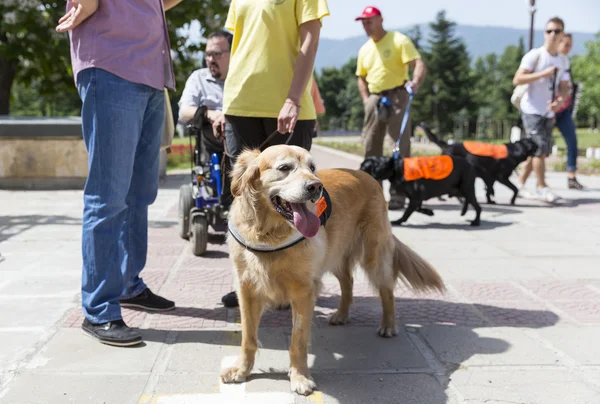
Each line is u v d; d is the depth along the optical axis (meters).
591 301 4.41
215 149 6.10
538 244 6.32
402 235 6.82
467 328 3.85
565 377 3.10
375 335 3.74
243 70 3.87
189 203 6.22
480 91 81.81
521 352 3.44
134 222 4.02
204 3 17.33
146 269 5.19
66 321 3.80
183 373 3.11
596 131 76.62
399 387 2.99
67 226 7.04
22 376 3.02
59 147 10.55
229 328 3.77
